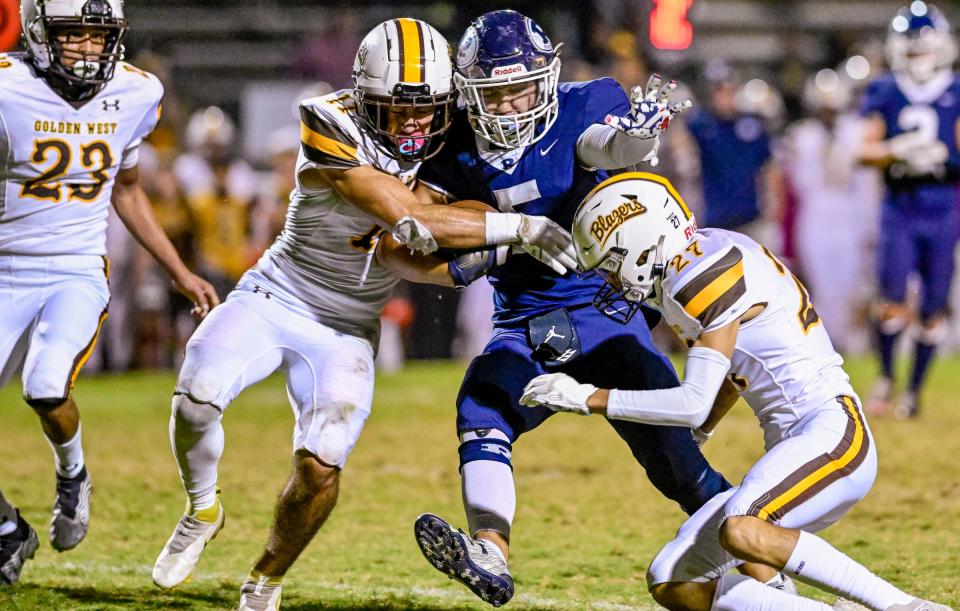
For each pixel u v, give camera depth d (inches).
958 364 1448.1
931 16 1024.9
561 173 510.3
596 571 593.6
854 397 468.1
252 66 1899.6
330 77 1679.4
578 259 474.6
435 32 496.1
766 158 1332.4
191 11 1929.1
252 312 515.2
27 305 559.8
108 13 541.3
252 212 1392.7
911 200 1032.2
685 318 453.4
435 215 478.3
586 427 1023.6
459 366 1427.2
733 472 833.5
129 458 888.9
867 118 1040.8
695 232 466.9
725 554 461.7
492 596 470.9
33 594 534.3
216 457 519.5
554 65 495.8
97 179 566.3
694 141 1331.2
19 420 1061.8
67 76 541.3
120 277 1376.7
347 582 573.9
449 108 501.0
